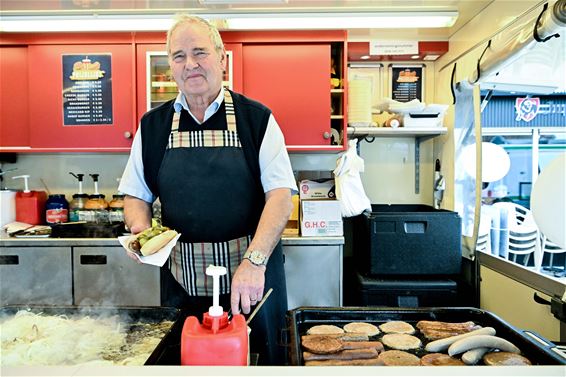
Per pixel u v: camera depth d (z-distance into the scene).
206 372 0.56
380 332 1.05
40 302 2.36
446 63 2.72
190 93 1.32
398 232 2.25
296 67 2.53
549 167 1.46
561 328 1.64
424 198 2.94
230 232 1.41
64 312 1.18
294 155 2.89
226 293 1.43
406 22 2.20
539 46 1.84
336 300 2.38
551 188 1.44
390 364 0.87
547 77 2.12
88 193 2.92
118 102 2.55
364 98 2.59
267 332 1.41
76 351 0.97
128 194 1.51
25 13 2.19
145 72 2.52
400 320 1.12
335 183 2.59
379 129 2.56
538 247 2.08
